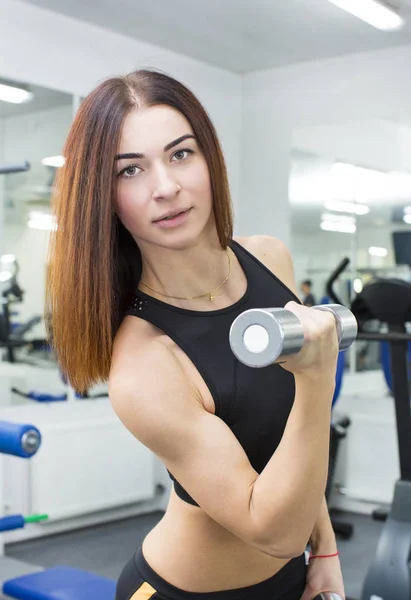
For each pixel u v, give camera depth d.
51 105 4.27
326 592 1.10
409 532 3.03
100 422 4.42
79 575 2.64
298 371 0.72
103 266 0.90
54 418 4.32
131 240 1.01
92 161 0.89
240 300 1.03
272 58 5.03
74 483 4.30
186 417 0.85
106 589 2.52
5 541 4.18
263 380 0.96
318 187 5.00
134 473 4.58
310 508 0.78
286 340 0.65
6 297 4.12
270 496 0.77
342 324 0.76
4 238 4.12
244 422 0.95
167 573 1.04
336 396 4.31
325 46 4.75
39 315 4.19
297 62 5.11
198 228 0.92
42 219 4.21
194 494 0.85
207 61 5.12
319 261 4.97
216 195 0.95
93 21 4.40
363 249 4.75
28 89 4.18
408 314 3.07
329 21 4.31
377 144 4.72
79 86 4.40
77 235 0.90
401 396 3.13
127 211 0.90
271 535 0.79
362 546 4.14
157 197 0.87
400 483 3.10
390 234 4.63
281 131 5.23
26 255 4.17
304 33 4.52
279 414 0.97
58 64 4.29
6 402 4.12
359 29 4.43
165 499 4.89
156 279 0.99
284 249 1.22
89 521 4.56
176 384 0.88
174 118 0.89
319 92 5.02
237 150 5.43
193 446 0.84
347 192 4.85
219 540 1.01
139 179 0.89
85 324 0.91
